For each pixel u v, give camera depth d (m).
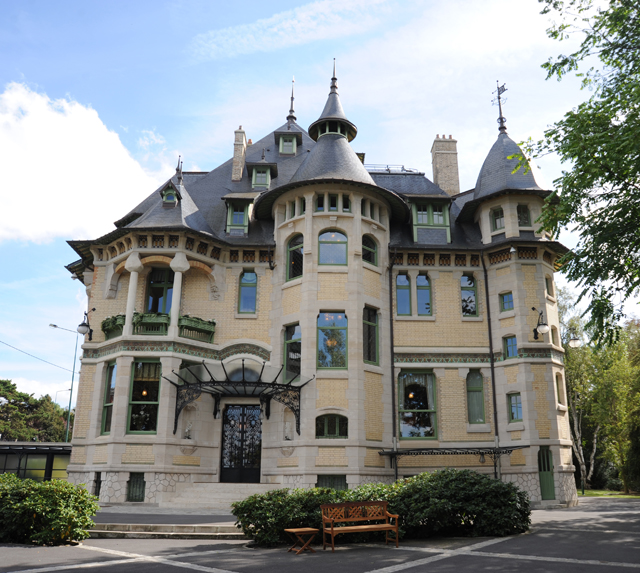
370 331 23.08
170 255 22.48
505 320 23.31
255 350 22.89
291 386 20.91
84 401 22.06
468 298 24.42
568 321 37.00
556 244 23.52
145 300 22.89
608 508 19.83
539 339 22.58
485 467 22.09
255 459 22.06
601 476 41.31
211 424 21.88
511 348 23.16
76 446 21.50
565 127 14.92
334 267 22.56
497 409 22.59
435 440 22.45
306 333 21.75
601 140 13.63
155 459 20.08
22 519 11.41
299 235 23.66
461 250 24.12
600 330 15.20
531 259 23.58
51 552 10.45
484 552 10.00
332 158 23.98
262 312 23.34
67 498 11.79
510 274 23.53
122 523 13.37
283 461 20.84
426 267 24.34
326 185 23.20
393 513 11.86
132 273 22.17
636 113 13.57
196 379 20.69
